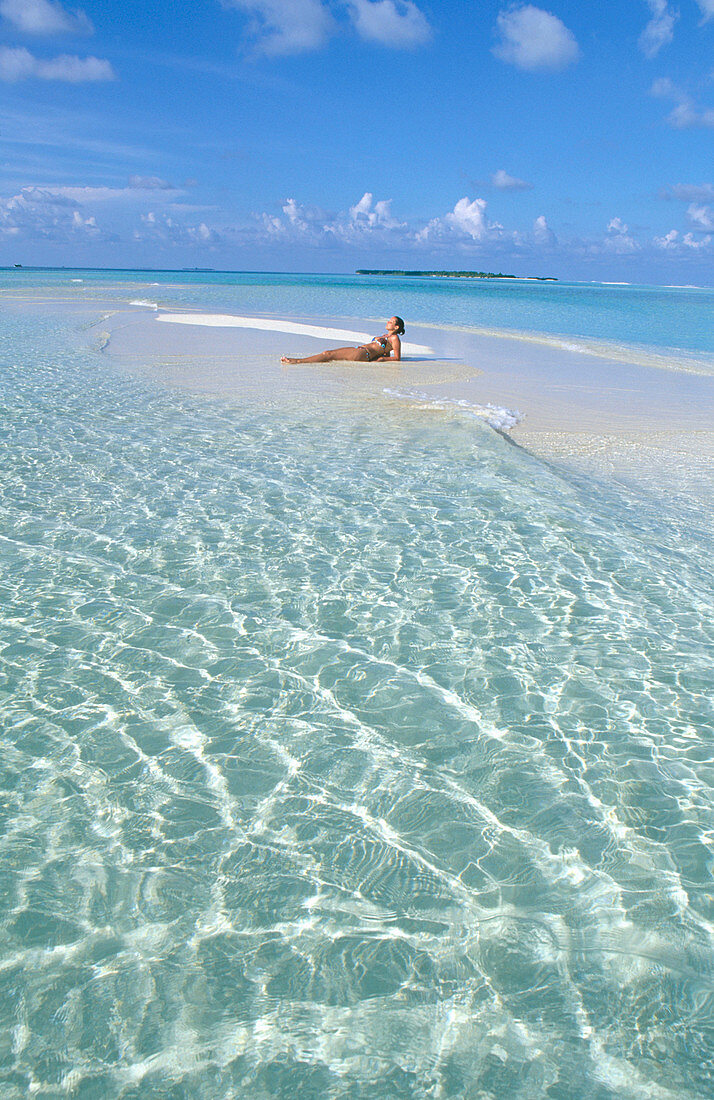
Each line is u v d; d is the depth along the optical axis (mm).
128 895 2195
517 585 4477
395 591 4348
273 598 4203
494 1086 1683
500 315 30641
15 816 2508
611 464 7621
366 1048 1763
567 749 2994
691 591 4492
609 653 3734
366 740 3010
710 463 7770
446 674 3508
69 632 3746
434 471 6746
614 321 29609
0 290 34781
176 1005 1855
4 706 3127
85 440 7363
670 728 3150
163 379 11062
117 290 39250
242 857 2365
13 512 5324
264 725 3078
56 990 1888
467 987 1935
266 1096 1641
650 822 2598
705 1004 1909
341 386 11148
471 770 2852
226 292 42156
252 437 7789
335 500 5863
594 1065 1740
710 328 26500
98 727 3014
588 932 2125
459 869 2352
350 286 63062
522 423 9320
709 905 2242
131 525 5188
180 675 3414
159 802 2605
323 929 2100
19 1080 1656
